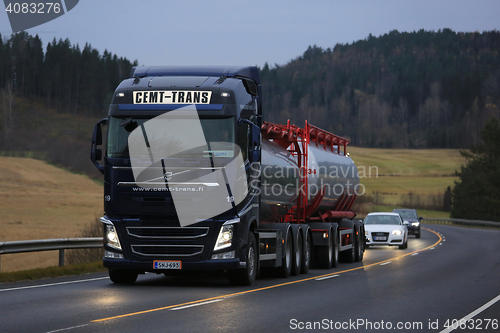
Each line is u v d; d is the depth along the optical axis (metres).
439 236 84.12
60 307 18.09
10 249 27.09
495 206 168.50
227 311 17.77
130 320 15.98
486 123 180.50
